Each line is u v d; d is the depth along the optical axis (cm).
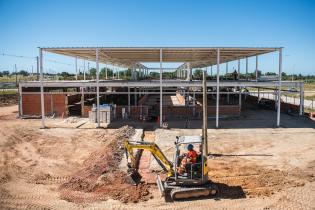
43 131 2366
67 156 1764
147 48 2428
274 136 2178
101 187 1264
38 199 1170
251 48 2430
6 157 1720
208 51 2634
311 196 1191
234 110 2914
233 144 1959
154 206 1110
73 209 1091
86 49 2467
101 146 1955
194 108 2922
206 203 1132
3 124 2662
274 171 1465
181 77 6631
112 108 2800
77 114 3228
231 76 4906
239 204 1123
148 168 1493
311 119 2892
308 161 1619
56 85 2892
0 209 1085
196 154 1181
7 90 5459
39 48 2433
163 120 2756
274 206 1110
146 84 2645
